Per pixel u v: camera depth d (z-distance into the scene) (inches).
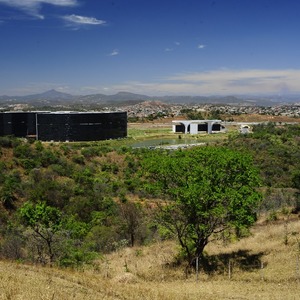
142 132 7381.9
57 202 1995.6
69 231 1355.8
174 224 1019.3
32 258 1067.9
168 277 932.0
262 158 3051.2
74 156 3545.8
